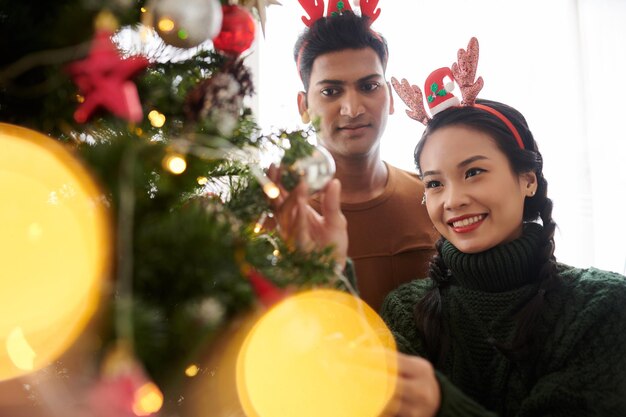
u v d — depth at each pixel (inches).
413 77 70.4
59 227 19.7
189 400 23.8
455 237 38.0
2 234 19.7
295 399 23.2
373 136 46.7
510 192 37.8
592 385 33.6
